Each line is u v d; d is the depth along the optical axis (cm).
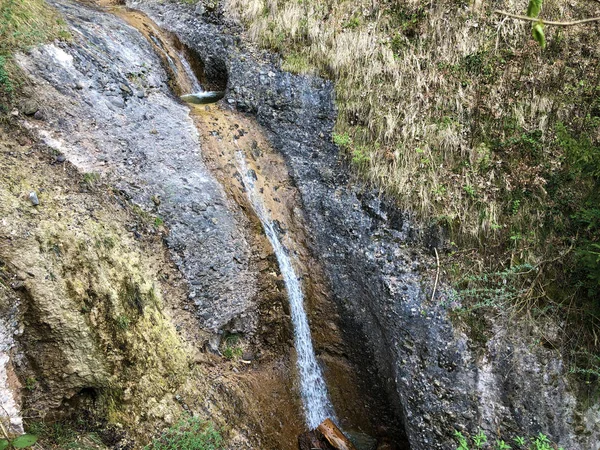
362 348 543
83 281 382
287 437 502
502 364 449
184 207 521
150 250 474
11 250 349
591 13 591
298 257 580
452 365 462
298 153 617
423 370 472
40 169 425
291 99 639
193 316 491
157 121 572
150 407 405
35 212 383
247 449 445
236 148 607
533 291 464
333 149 600
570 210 483
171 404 421
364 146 582
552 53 573
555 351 441
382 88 600
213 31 711
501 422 434
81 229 407
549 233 481
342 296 555
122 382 390
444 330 475
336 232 568
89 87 530
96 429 375
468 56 586
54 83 496
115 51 602
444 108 571
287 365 546
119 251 434
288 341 554
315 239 579
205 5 736
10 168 400
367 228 550
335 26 657
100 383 377
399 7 643
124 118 541
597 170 430
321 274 570
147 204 495
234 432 449
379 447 521
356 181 573
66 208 413
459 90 572
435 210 522
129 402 393
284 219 591
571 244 468
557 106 536
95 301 385
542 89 553
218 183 565
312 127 622
